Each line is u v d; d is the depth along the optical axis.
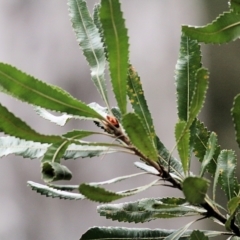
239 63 1.32
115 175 1.36
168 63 1.36
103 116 0.73
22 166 1.38
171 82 1.35
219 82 1.33
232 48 1.32
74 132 0.72
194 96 0.70
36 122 1.36
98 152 0.74
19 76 0.69
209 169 0.77
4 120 0.69
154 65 1.37
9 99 1.37
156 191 1.32
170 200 0.74
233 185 0.75
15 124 0.69
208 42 0.72
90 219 1.37
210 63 1.33
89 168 1.37
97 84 0.74
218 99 1.33
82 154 0.74
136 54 1.38
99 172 1.37
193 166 1.26
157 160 0.72
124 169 1.35
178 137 0.72
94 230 0.76
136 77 0.75
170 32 1.36
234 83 1.32
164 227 1.34
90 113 0.72
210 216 0.74
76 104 0.71
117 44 0.70
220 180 0.77
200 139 0.77
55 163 0.70
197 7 1.35
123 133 0.73
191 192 0.68
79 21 0.75
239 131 0.71
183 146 0.72
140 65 1.38
